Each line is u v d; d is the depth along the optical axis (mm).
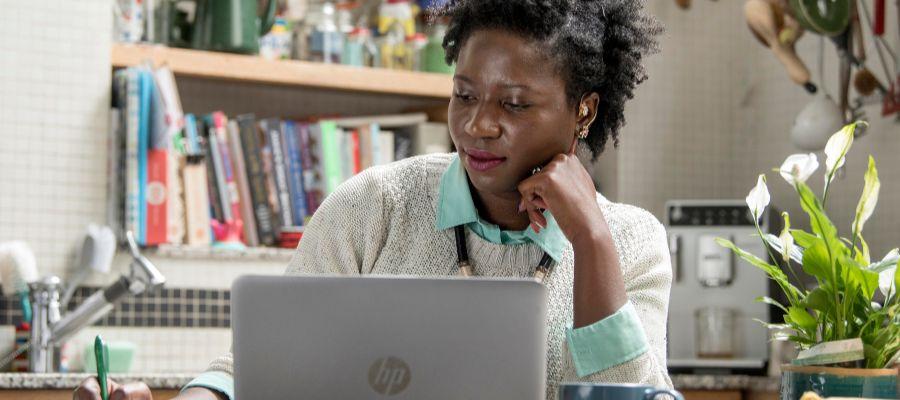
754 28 3766
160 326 3367
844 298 1530
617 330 1487
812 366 1506
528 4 1549
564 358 1549
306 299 1243
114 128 3295
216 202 3346
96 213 3277
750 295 3604
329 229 1724
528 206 1602
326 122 3480
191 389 1537
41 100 3240
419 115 3668
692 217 3641
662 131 4172
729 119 4301
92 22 3299
